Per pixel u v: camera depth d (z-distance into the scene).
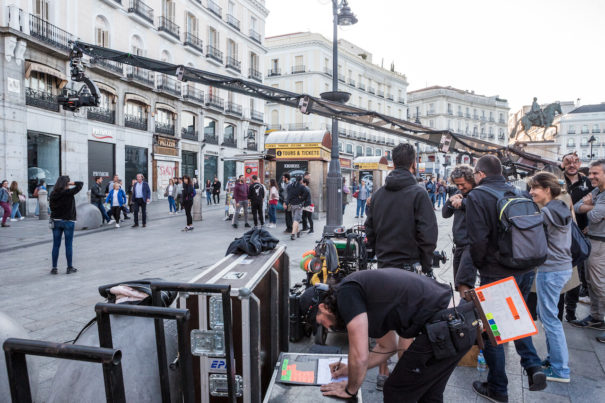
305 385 2.26
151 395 1.99
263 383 2.35
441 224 13.02
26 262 7.07
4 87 15.38
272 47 48.12
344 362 2.49
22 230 11.47
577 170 4.78
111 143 21.73
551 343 2.99
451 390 2.86
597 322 4.02
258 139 37.31
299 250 8.08
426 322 1.87
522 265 2.51
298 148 14.70
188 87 27.98
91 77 20.05
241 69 33.91
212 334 1.98
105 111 21.36
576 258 3.39
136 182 12.21
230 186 14.33
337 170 9.31
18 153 16.02
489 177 2.78
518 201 2.59
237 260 2.54
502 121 78.62
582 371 3.16
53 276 6.05
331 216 9.32
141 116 24.38
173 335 2.18
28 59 16.36
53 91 17.97
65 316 4.27
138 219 13.58
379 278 1.91
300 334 3.70
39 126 17.06
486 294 2.01
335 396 2.09
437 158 48.25
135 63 8.04
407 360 1.92
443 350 1.83
